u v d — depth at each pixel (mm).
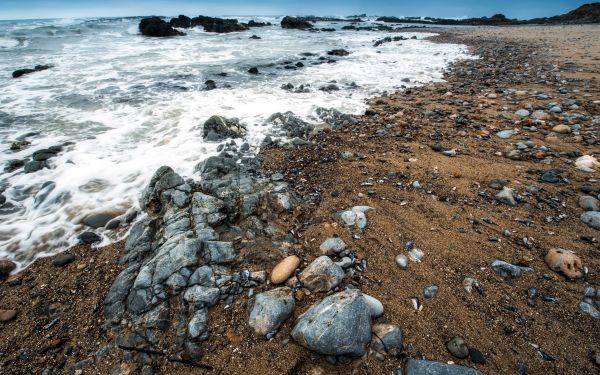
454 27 53312
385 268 3955
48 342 3379
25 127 8836
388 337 3090
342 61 19781
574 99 9500
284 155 6984
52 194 5797
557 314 3318
